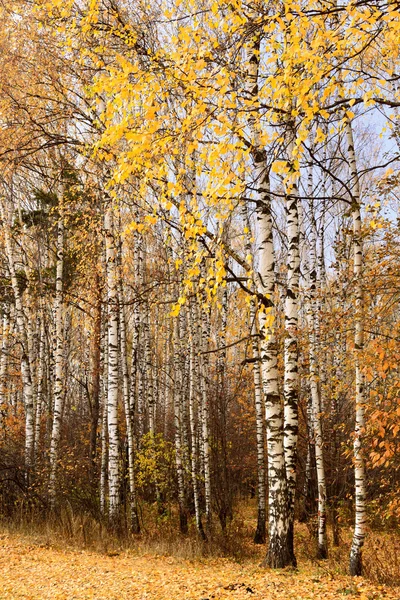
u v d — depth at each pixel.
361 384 8.05
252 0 5.23
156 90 4.92
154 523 13.84
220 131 4.66
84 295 15.74
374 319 7.82
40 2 9.33
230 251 5.78
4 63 10.71
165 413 21.89
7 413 18.34
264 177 7.88
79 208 14.48
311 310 11.77
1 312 18.91
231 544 10.85
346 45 4.45
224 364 16.56
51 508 13.08
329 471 12.73
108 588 7.30
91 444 16.28
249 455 17.72
